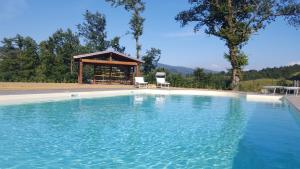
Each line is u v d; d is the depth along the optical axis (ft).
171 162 18.99
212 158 19.86
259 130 29.58
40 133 26.58
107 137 25.81
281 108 47.65
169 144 23.67
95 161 18.98
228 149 22.21
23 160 18.88
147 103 52.26
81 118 34.94
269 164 18.54
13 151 20.80
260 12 82.74
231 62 83.97
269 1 81.66
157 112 41.88
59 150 21.35
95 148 22.11
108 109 43.21
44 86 64.18
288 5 82.17
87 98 54.44
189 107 48.24
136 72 86.28
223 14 82.74
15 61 131.44
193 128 30.50
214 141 24.82
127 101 54.08
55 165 18.07
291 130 29.43
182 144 23.71
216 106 49.98
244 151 21.66
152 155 20.52
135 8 116.06
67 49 130.93
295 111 36.24
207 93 71.00
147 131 28.76
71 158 19.51
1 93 45.68
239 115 40.06
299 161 19.38
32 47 132.05
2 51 145.89
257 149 22.21
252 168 17.93
